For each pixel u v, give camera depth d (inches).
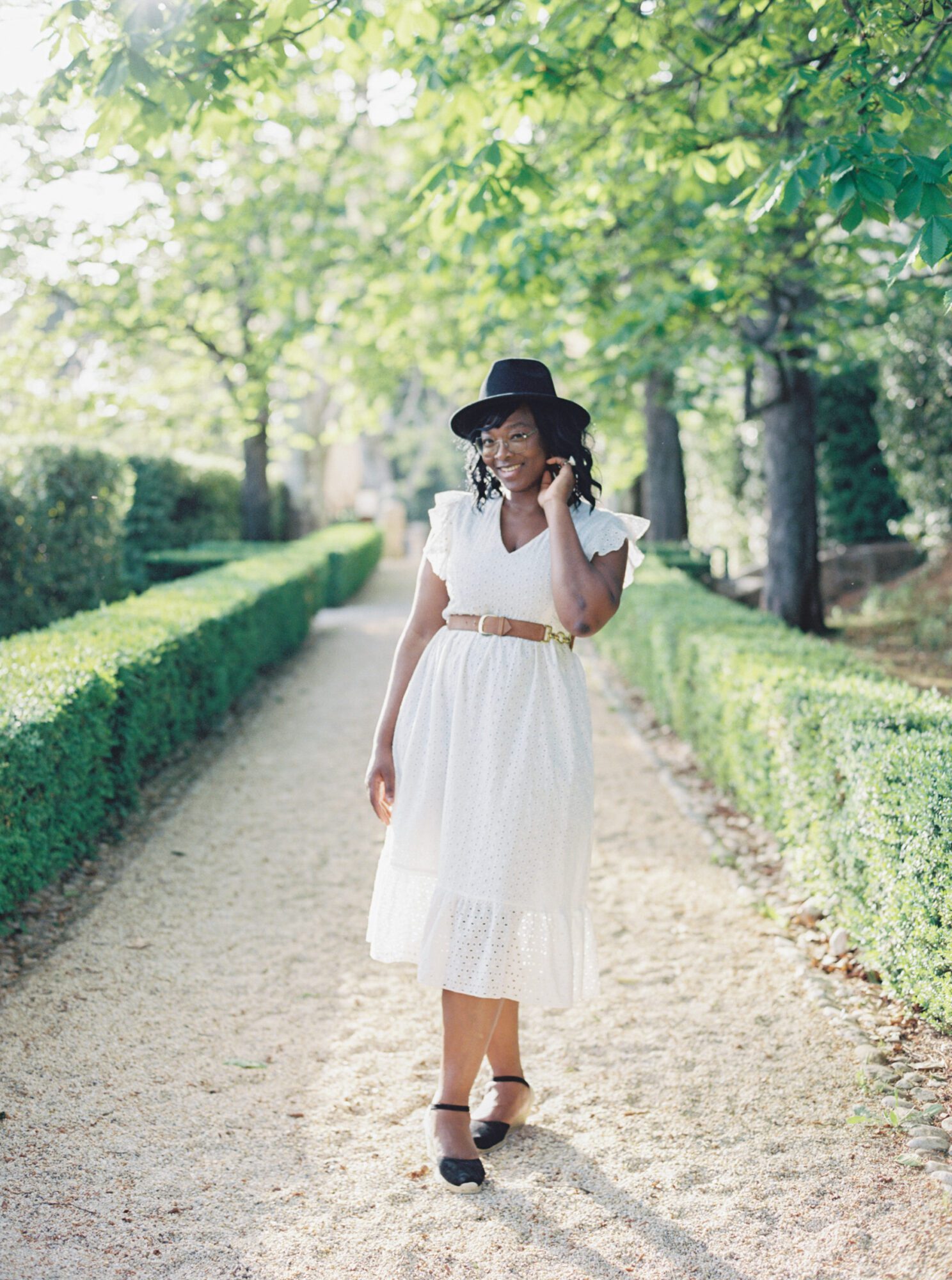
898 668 346.0
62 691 189.2
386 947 111.7
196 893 196.5
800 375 388.2
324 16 162.4
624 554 111.0
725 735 240.7
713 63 199.5
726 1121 119.0
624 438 639.1
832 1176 106.3
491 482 115.3
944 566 476.4
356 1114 123.0
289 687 394.0
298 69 404.2
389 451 1428.4
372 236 551.5
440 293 461.4
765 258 285.6
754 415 398.3
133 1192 105.8
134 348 523.8
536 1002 106.2
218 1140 116.3
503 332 434.9
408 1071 133.4
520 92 198.4
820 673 202.4
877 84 143.3
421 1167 111.3
